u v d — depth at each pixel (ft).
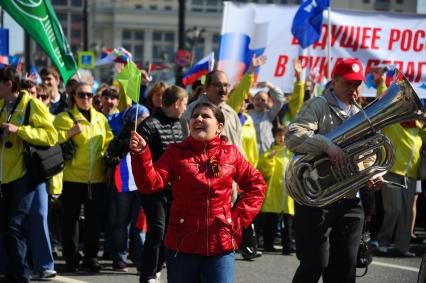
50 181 27.94
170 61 302.25
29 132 22.77
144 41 315.37
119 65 35.63
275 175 31.55
